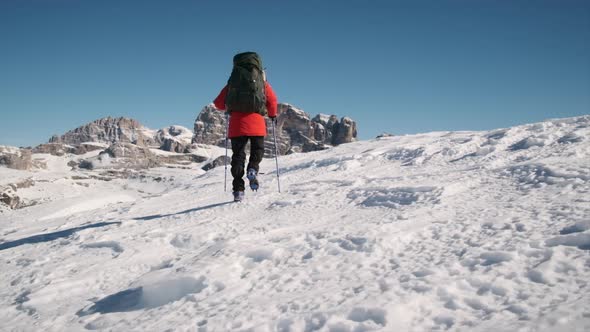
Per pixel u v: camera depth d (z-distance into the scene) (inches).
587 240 79.1
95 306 97.3
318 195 204.1
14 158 6284.5
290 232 133.6
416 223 117.0
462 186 164.6
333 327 62.6
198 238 146.0
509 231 96.9
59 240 188.2
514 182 158.4
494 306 61.9
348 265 92.3
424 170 260.5
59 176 5861.2
